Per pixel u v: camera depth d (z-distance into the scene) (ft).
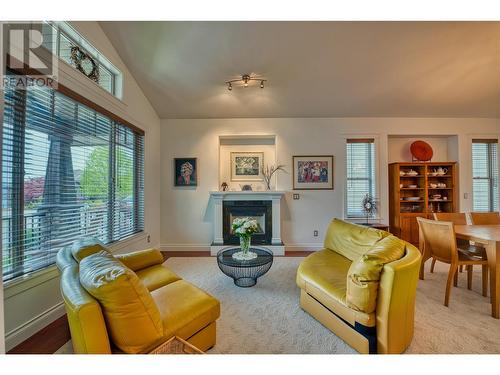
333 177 14.35
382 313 4.86
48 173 6.59
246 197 13.88
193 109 13.58
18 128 5.74
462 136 14.58
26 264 5.99
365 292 4.95
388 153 15.53
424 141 15.48
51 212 6.70
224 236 13.85
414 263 5.05
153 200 13.41
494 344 5.62
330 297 5.86
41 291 6.31
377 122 14.44
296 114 14.12
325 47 9.67
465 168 14.52
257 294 8.20
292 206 14.37
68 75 7.07
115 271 3.86
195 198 14.35
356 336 5.25
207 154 14.42
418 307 7.30
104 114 8.91
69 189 7.35
